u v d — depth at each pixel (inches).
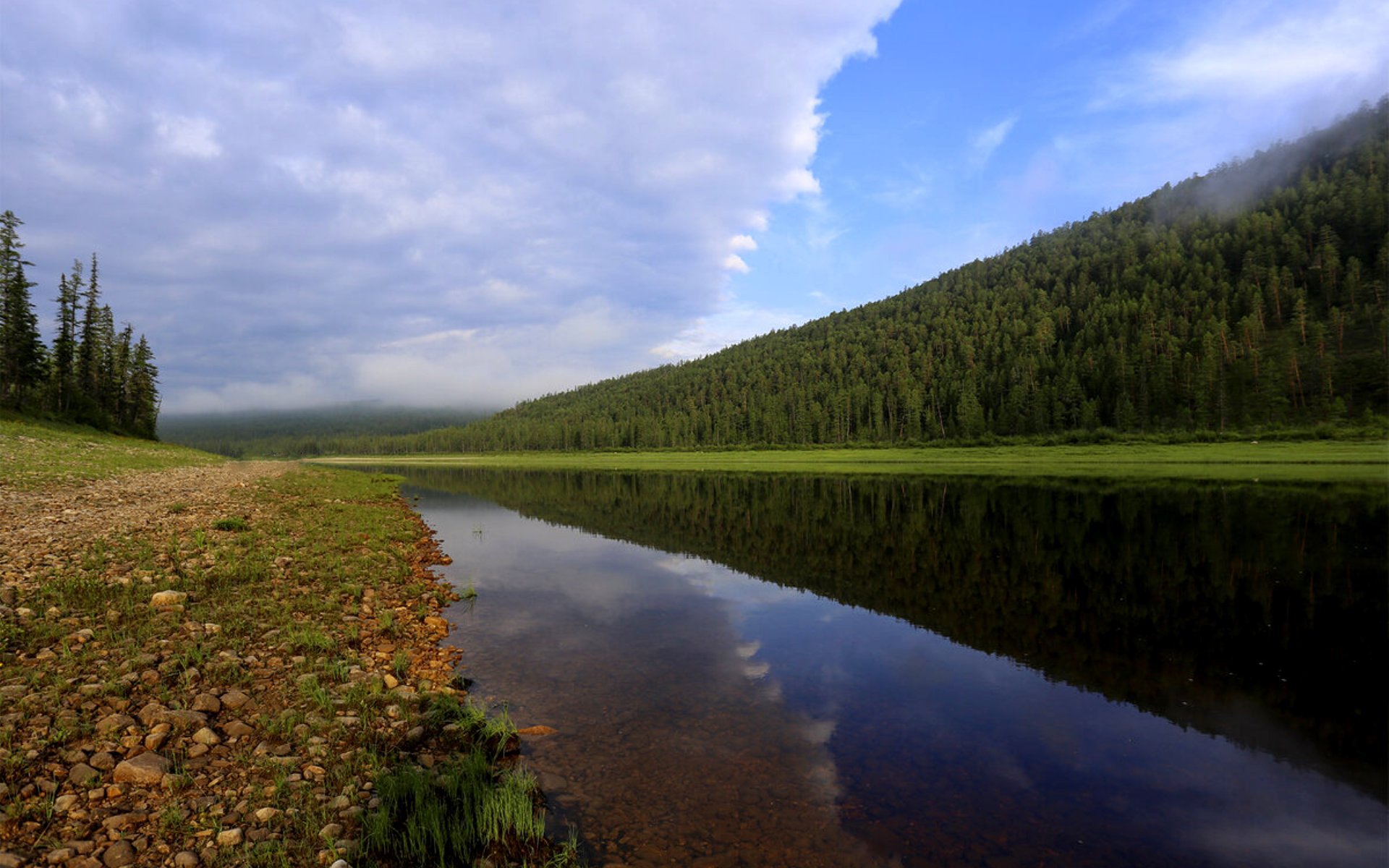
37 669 318.0
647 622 591.8
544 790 285.7
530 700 396.5
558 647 512.1
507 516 1510.8
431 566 845.2
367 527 999.0
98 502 896.9
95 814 220.1
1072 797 289.6
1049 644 520.7
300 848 218.5
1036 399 4072.3
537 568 858.1
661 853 240.1
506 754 317.7
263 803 244.2
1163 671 457.4
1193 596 657.0
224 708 319.3
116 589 463.8
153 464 1768.0
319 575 612.4
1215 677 445.4
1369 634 529.3
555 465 5472.4
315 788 260.5
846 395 5182.1
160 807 231.5
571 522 1391.5
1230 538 944.3
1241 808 280.4
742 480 2790.4
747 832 255.9
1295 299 4712.1
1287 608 609.0
